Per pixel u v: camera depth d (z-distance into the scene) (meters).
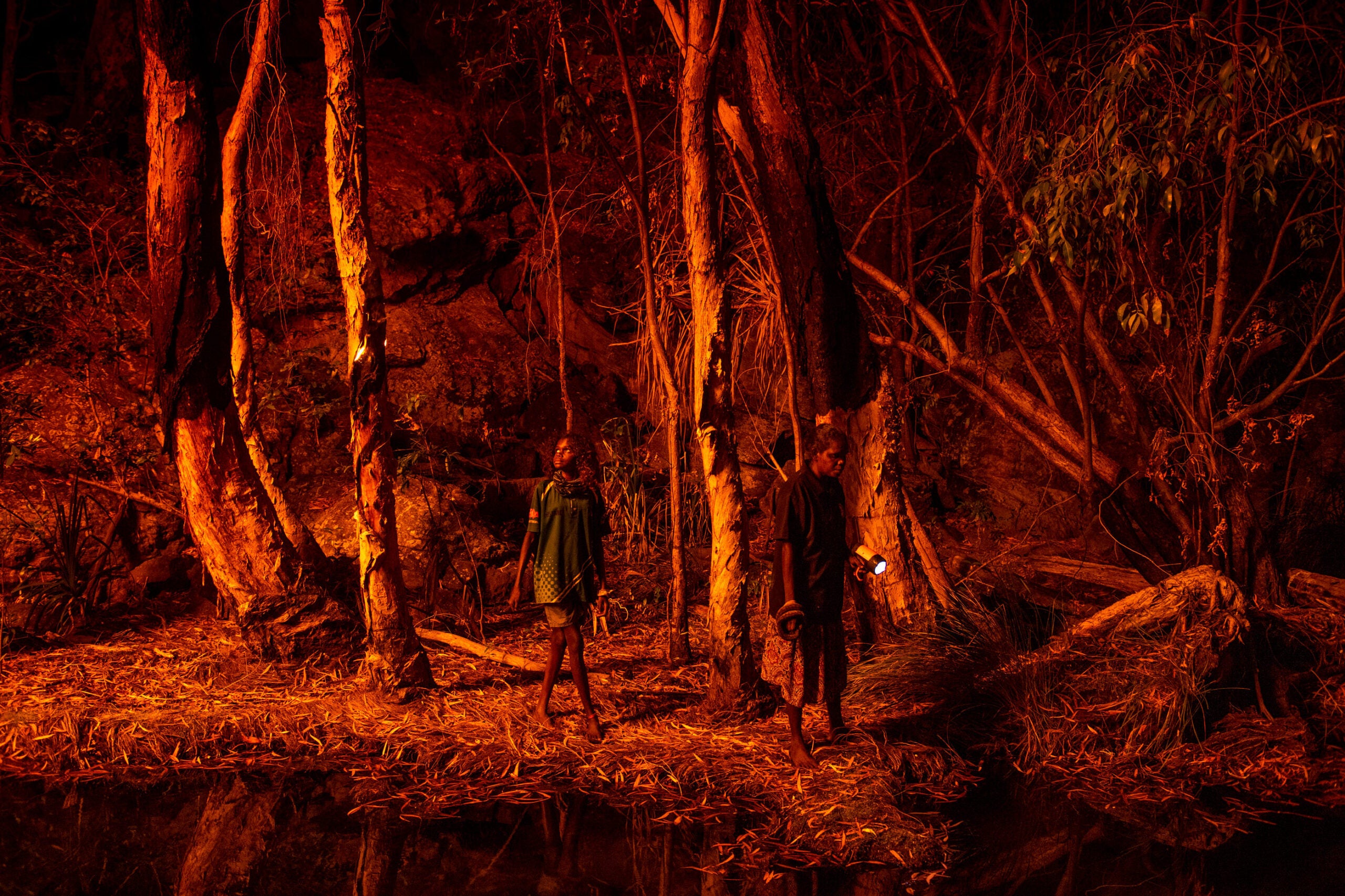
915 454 9.41
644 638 7.13
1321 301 7.61
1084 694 5.86
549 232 9.98
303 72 10.59
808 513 4.98
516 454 9.26
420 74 10.96
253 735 5.40
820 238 6.25
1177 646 5.89
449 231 9.62
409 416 8.62
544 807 4.77
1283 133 5.60
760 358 8.04
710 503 5.70
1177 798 5.05
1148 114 5.79
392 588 5.84
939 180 9.48
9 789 4.83
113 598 7.58
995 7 8.84
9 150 9.64
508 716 5.64
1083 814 4.86
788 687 5.02
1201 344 6.67
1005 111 6.72
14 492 7.53
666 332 7.45
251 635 6.21
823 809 4.59
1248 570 6.72
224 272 5.89
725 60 6.84
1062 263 6.92
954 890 4.08
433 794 4.88
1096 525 8.46
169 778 5.02
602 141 6.42
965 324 9.63
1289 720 5.67
